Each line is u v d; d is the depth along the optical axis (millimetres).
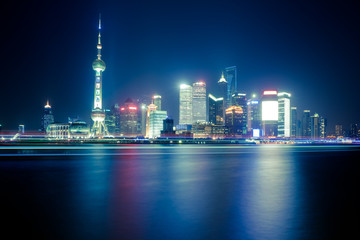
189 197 23875
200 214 18344
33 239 13562
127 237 13977
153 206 20578
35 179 35125
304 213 18750
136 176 38250
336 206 20812
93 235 14242
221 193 25750
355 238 14078
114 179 35000
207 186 29812
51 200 22625
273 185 30734
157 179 35062
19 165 53812
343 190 27781
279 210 19516
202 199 23094
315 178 37062
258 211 19219
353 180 35344
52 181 33469
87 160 66000
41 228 15289
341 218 17562
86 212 18734
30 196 24203
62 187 29156
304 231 15078
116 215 18031
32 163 58125
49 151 112562
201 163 59062
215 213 18625
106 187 28938
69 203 21500
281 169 48281
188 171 44062
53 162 60844
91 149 136250
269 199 23234
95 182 32469
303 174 41406
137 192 26219
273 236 14273
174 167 50281
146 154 93188
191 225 15953
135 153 99562
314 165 56781
